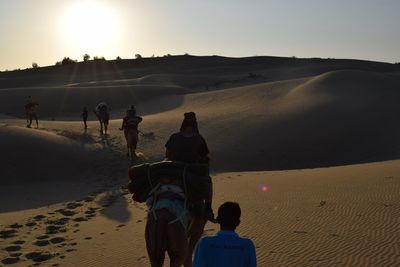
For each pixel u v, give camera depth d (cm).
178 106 6369
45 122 4812
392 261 1033
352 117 4281
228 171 3075
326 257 1080
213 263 558
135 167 831
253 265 555
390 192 1686
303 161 3412
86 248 1275
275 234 1279
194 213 828
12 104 6938
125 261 1145
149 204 794
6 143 2895
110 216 1691
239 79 10831
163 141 3609
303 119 4225
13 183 2533
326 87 5728
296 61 15438
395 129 4031
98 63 16988
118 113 6425
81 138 3478
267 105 5178
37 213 1833
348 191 1777
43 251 1266
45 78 14188
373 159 3447
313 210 1522
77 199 2138
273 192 1894
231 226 570
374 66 13525
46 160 2830
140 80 10544
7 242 1376
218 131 3966
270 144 3634
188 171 807
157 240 731
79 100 7119
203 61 16475
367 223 1324
